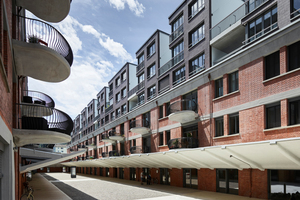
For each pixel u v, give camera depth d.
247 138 15.00
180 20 24.22
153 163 23.39
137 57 33.66
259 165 13.70
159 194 17.25
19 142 10.23
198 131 19.45
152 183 25.39
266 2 14.77
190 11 22.52
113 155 34.00
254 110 14.70
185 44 22.55
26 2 8.92
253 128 14.65
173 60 24.92
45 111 13.42
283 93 13.02
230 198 14.26
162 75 26.31
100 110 51.38
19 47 8.12
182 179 21.14
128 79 36.94
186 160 17.86
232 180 16.17
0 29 5.54
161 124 25.20
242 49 16.64
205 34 19.78
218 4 19.92
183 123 21.53
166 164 21.91
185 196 15.80
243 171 15.12
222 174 16.98
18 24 9.58
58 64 9.48
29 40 9.34
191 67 21.75
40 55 8.77
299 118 12.27
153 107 26.98
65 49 10.30
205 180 18.27
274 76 13.89
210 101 18.41
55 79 10.81
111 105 43.81
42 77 10.50
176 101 20.81
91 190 21.22
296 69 12.38
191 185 20.11
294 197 11.96
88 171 54.06
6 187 6.67
